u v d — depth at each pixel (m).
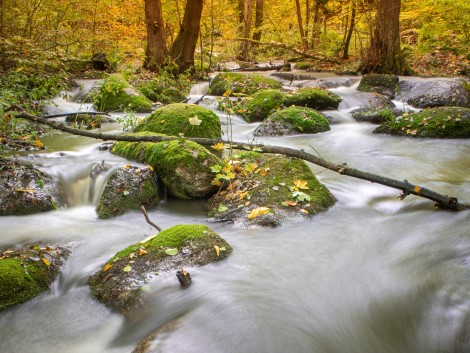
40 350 2.88
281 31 23.47
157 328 2.90
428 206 4.94
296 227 4.44
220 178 5.28
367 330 3.05
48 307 3.26
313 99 10.16
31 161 5.75
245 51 20.25
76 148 6.97
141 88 11.45
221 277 3.47
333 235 4.33
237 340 2.83
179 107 7.13
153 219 4.80
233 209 4.73
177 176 5.13
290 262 3.79
